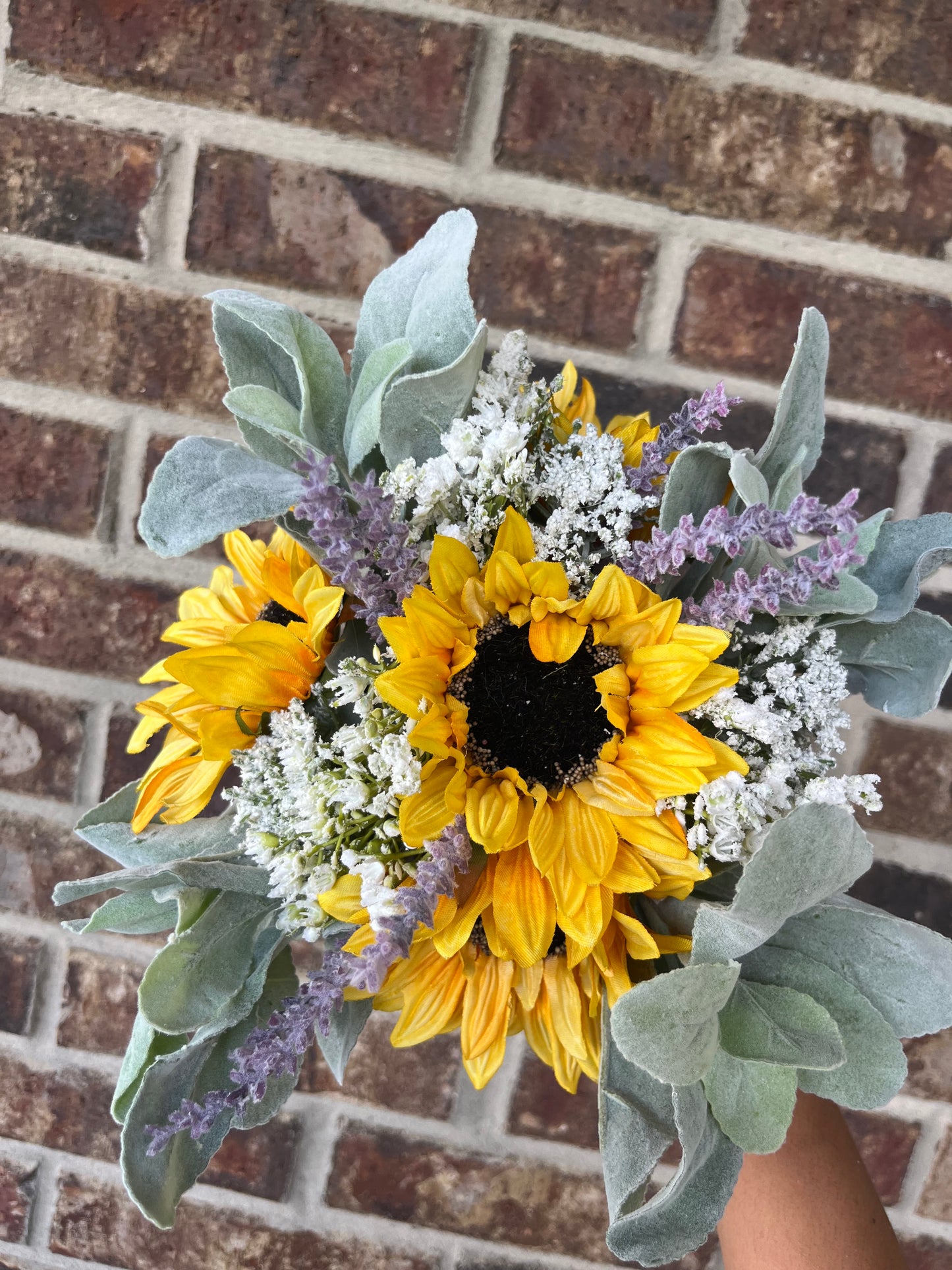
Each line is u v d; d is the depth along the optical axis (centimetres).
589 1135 68
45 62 56
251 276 58
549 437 45
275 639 42
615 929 43
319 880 42
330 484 41
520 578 41
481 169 57
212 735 43
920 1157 67
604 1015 44
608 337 59
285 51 56
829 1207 50
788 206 58
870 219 58
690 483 43
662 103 57
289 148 57
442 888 40
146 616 62
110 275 59
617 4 56
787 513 39
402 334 46
